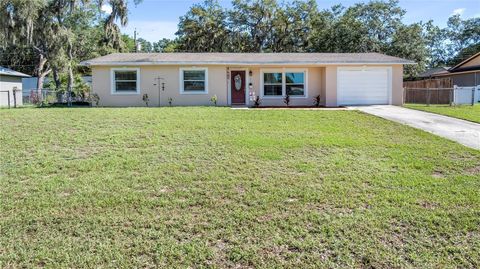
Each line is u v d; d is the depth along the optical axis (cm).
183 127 948
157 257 334
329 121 1091
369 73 1842
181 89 1805
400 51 3341
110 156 656
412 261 327
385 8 3419
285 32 3728
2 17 2212
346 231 380
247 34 3847
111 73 1780
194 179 538
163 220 407
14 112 1222
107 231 382
